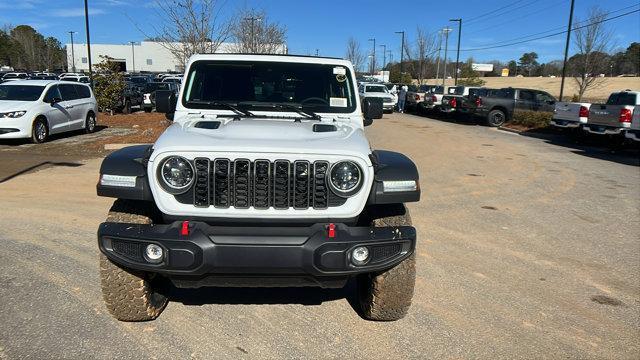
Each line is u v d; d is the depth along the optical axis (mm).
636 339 3986
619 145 15930
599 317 4352
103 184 3525
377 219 3795
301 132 3873
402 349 3738
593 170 12305
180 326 3986
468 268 5414
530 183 10367
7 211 7121
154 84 28516
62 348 3588
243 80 4742
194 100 4672
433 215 7598
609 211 8117
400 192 3600
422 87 38375
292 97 4742
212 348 3678
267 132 3814
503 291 4836
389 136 18922
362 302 4230
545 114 21922
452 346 3801
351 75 4844
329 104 4746
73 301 4316
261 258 3346
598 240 6551
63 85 15836
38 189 8570
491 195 9102
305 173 3410
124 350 3602
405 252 3592
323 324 4086
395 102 38156
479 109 25125
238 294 4613
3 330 3801
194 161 3365
